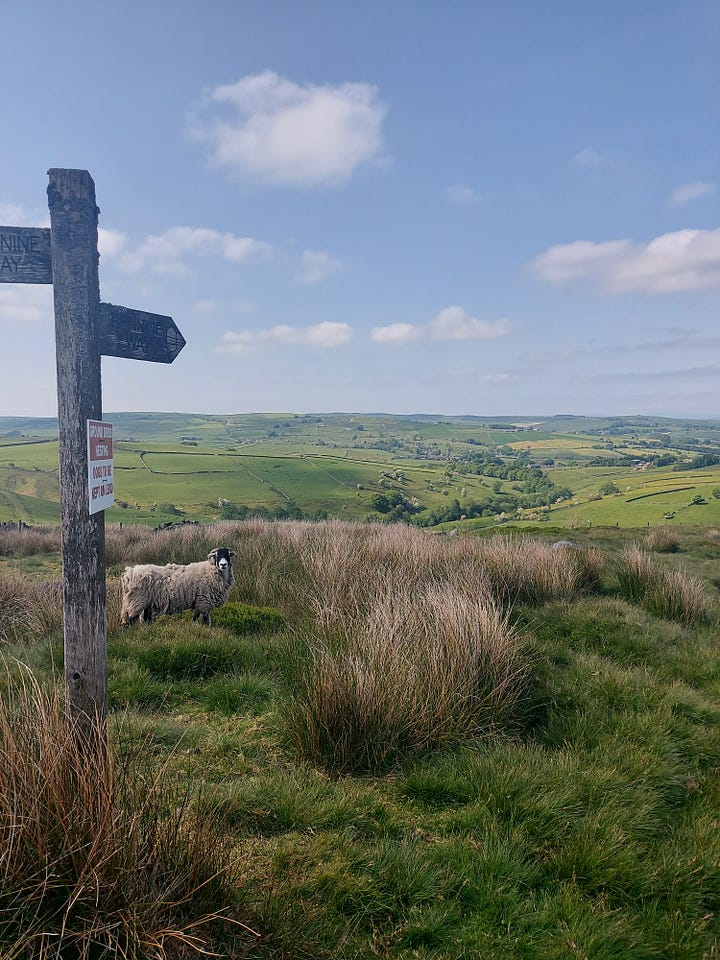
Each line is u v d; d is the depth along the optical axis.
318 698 4.01
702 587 8.88
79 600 2.59
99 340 2.67
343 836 3.03
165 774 3.21
